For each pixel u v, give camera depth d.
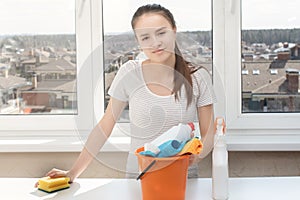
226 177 1.30
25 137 1.98
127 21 1.93
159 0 1.91
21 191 1.43
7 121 1.98
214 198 1.31
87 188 1.44
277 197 1.32
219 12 1.89
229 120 1.93
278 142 1.81
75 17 1.93
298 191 1.37
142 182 1.23
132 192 1.38
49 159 1.89
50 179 1.44
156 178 1.20
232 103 1.92
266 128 1.92
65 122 1.97
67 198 1.35
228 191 1.34
